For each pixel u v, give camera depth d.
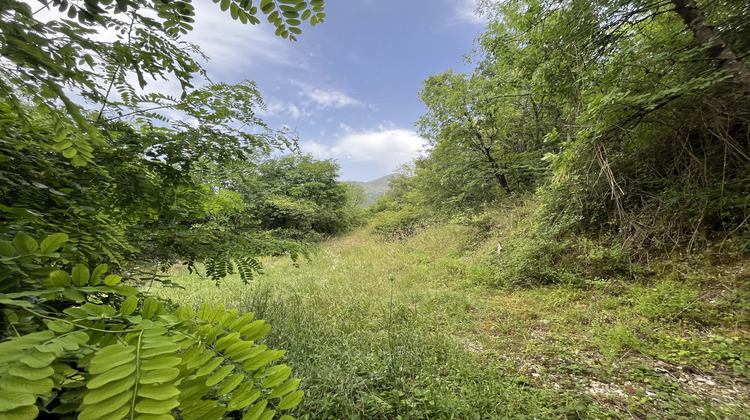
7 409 0.36
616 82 3.87
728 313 2.92
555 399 2.15
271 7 0.86
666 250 4.09
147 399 0.45
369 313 3.98
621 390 2.23
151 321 0.59
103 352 0.48
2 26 0.55
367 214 20.69
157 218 1.68
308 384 2.12
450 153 10.59
